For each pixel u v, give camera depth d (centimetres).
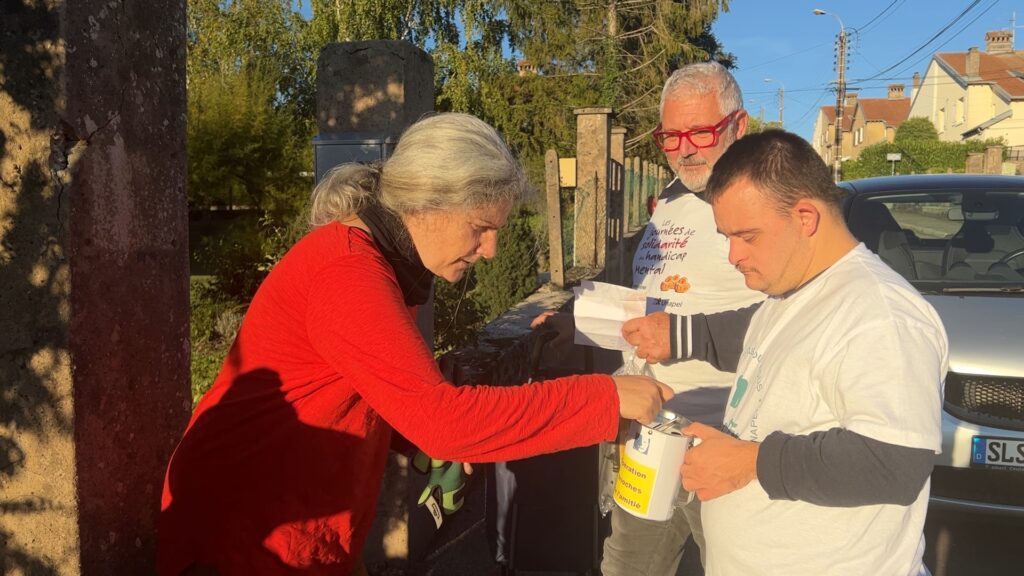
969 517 350
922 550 158
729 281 254
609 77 2730
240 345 160
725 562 172
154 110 179
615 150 1018
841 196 164
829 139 7381
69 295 159
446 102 2186
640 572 252
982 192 477
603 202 875
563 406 149
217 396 160
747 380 179
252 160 1057
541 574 344
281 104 1789
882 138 6334
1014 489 346
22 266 160
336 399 156
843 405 147
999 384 350
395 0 2011
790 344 160
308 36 1978
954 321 378
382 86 319
